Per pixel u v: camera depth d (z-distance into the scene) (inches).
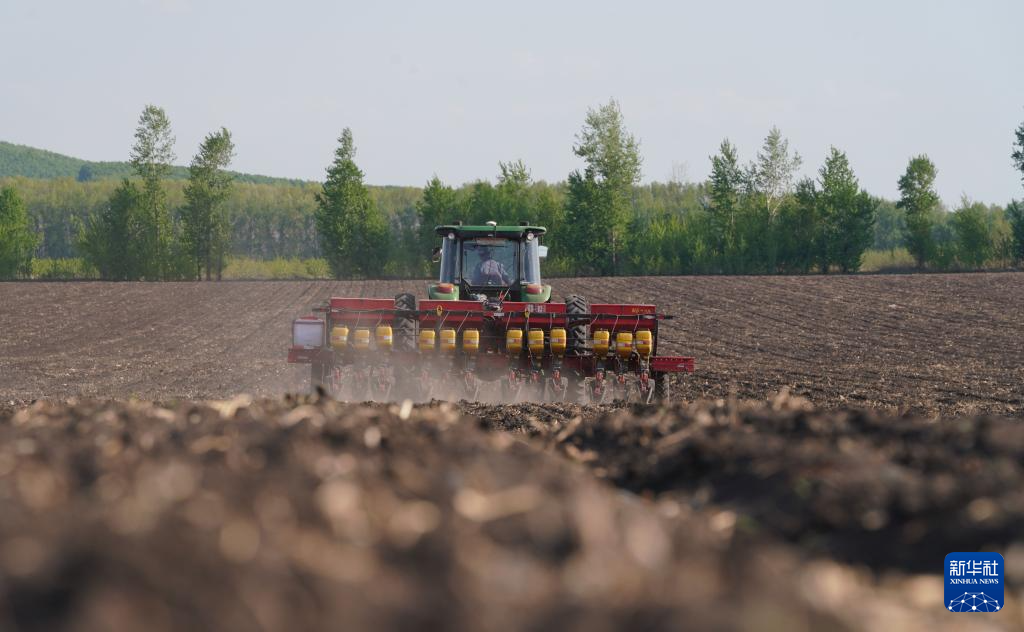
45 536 384.8
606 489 653.3
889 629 411.5
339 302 2011.6
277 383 2464.3
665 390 2052.2
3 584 340.8
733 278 7283.5
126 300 6087.6
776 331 4220.0
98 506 450.3
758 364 2997.0
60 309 5551.2
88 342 4015.8
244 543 405.1
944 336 3875.5
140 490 480.7
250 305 5812.0
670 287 6717.5
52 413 857.5
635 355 2015.3
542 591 395.2
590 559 434.0
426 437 729.6
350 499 486.0
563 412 1545.3
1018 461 684.1
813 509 602.2
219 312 5408.5
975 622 460.4
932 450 724.7
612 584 404.8
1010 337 3779.5
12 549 367.9
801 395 2146.9
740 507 637.9
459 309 2020.2
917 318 4571.9
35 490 490.6
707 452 741.3
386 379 1996.8
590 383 2084.2
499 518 480.7
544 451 841.5
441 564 412.8
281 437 663.8
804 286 6382.9
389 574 401.4
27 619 324.5
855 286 6250.0
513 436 1018.7
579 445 888.9
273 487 494.3
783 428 831.1
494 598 378.0
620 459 804.0
